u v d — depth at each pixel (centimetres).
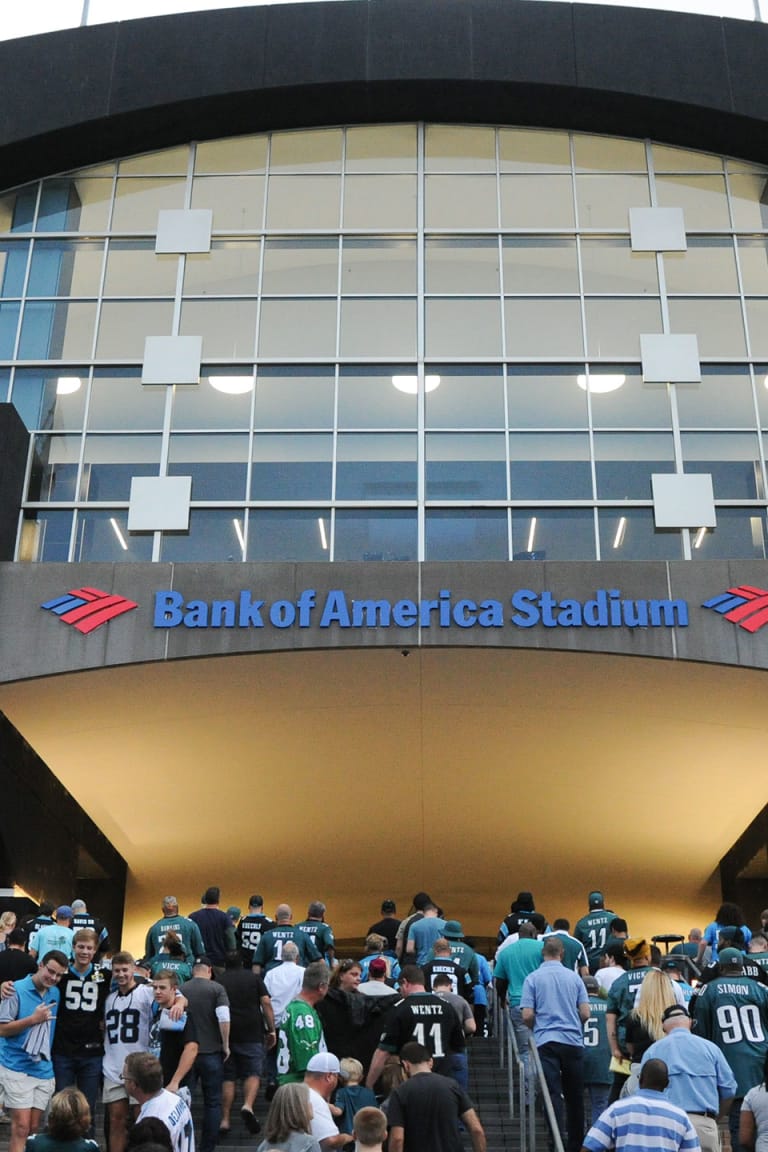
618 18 2453
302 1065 960
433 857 2623
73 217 2461
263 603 2014
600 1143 741
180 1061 1011
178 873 2667
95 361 2319
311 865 2652
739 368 2303
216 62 2425
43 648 1998
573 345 2322
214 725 2197
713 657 1983
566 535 2162
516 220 2433
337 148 2497
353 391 2283
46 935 1249
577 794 2395
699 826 2472
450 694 2131
